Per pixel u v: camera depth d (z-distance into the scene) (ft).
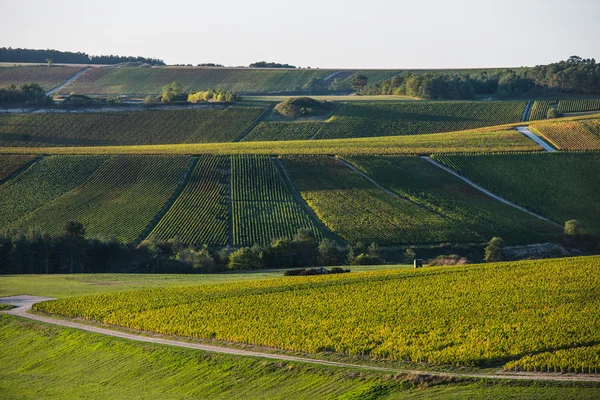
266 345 185.26
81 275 343.05
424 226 451.94
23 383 183.52
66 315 236.02
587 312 190.39
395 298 223.51
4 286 301.22
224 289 262.88
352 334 185.06
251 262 381.81
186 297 248.73
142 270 385.29
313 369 161.99
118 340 199.72
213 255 397.39
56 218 467.52
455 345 171.01
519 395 137.80
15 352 209.26
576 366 150.92
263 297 239.71
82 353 197.88
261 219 469.16
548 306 200.75
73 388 176.35
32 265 387.14
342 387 152.25
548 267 263.90
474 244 431.02
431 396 141.59
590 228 461.78
